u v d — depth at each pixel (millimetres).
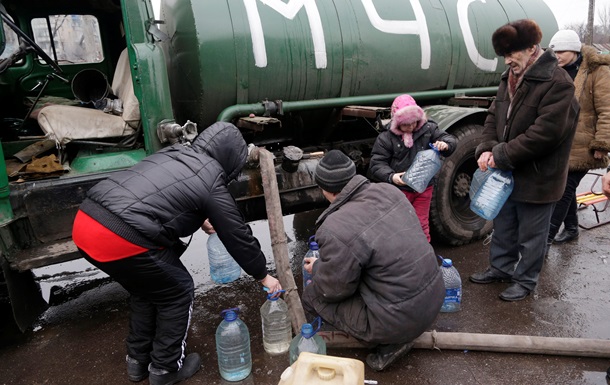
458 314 2887
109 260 1964
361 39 3621
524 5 4664
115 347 2754
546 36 4723
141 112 2826
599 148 3229
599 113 3254
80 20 3893
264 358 2516
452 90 4273
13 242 2574
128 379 2439
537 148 2551
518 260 3215
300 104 3479
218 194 2100
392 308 2115
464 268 3545
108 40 4047
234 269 3547
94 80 3562
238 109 3240
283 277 2631
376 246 2064
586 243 3967
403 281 2096
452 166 3664
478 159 2965
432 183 3168
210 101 3172
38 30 3791
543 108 2512
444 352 2510
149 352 2371
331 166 2256
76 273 3920
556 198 2752
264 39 3219
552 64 2498
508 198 2959
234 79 3180
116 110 3172
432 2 4051
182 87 3369
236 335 2359
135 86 2820
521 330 2699
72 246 2617
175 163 2123
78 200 2691
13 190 2529
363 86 3752
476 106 4113
